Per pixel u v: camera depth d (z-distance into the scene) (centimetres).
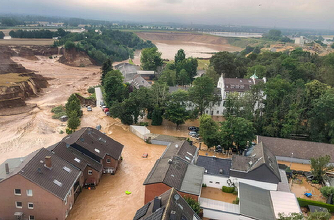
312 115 9231
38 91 13600
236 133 7650
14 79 12775
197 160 6538
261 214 4922
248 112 9488
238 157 6244
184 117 9650
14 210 4722
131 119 9869
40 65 19925
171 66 17900
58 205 4678
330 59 14300
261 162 5697
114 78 11569
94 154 6131
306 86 9869
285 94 9969
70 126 8706
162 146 8475
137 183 6369
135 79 14050
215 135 7856
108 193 5906
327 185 6412
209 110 11475
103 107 11406
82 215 5150
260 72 13600
